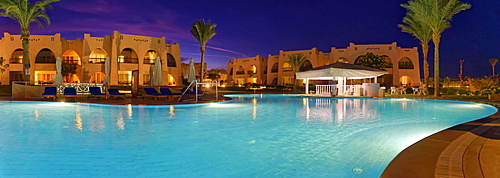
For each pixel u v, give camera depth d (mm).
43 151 3760
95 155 3580
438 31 19500
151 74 19609
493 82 20031
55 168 3045
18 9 19078
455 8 18266
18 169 3000
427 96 19125
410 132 5336
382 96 19281
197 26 27703
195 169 3062
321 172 2986
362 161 3391
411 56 43375
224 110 9891
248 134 5113
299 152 3811
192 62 22906
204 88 32594
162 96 14508
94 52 38000
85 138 4660
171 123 6516
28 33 20219
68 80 37094
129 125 6172
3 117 7516
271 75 50469
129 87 27766
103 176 2805
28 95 16031
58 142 4320
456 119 7332
